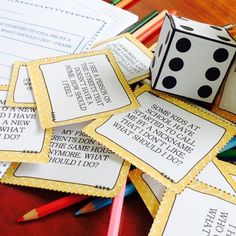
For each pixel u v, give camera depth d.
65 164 0.32
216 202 0.30
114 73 0.38
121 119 0.34
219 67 0.34
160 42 0.36
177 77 0.35
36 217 0.30
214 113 0.36
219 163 0.33
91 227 0.30
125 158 0.32
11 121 0.34
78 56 0.40
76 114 0.34
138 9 0.51
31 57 0.41
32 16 0.46
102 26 0.45
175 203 0.30
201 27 0.35
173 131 0.34
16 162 0.32
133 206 0.31
